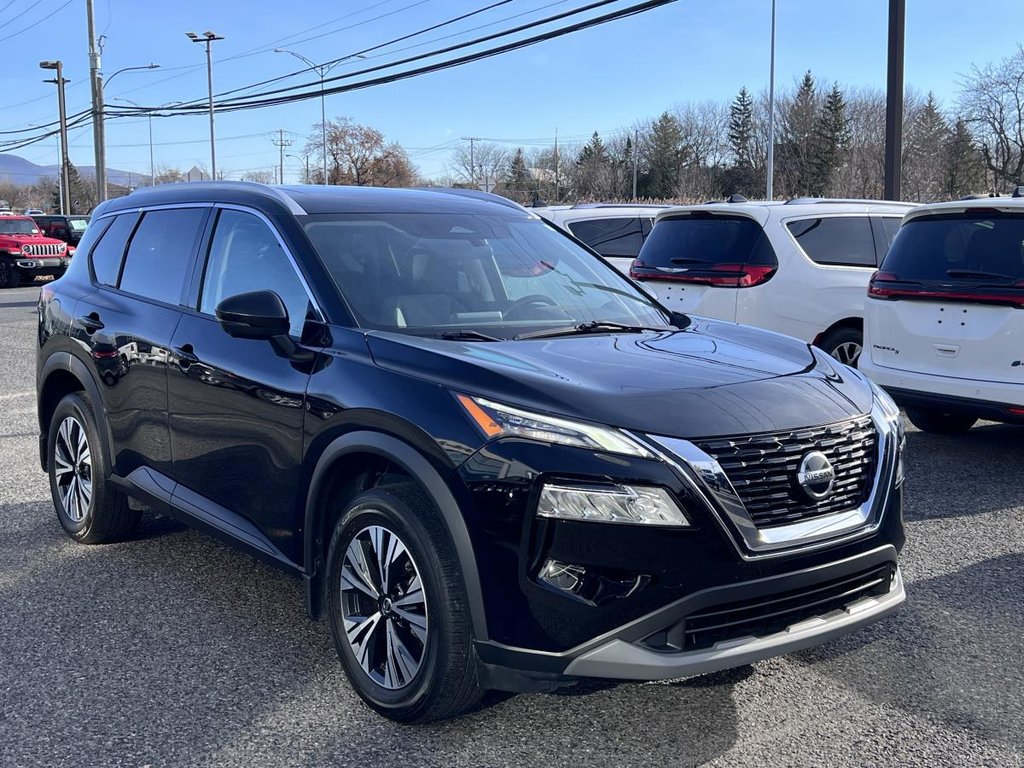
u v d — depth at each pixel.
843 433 3.28
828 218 8.74
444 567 3.08
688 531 2.90
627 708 3.47
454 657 3.09
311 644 3.99
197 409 4.22
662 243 9.13
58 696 3.54
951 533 5.50
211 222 4.52
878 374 7.25
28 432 8.12
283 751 3.17
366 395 3.38
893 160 16.67
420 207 4.56
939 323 6.83
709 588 2.93
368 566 3.39
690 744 3.23
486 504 2.99
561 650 2.94
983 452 7.39
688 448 2.96
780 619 3.14
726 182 90.25
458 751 3.17
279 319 3.70
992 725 3.38
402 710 3.25
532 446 2.98
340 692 3.57
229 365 4.02
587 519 2.90
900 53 16.44
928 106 68.69
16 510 5.92
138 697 3.53
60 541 5.34
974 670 3.81
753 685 3.67
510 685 3.03
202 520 4.24
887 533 3.34
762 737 3.28
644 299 4.65
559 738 3.26
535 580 2.95
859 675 3.77
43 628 4.15
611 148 105.81
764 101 83.25
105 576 4.79
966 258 6.72
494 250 4.45
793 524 3.11
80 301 5.16
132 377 4.66
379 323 3.74
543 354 3.49
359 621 3.42
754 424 3.10
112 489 4.98
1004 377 6.47
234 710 3.44
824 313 8.49
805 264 8.48
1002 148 55.44
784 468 3.11
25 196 140.38
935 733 3.32
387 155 75.81
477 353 3.41
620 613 2.91
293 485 3.71
